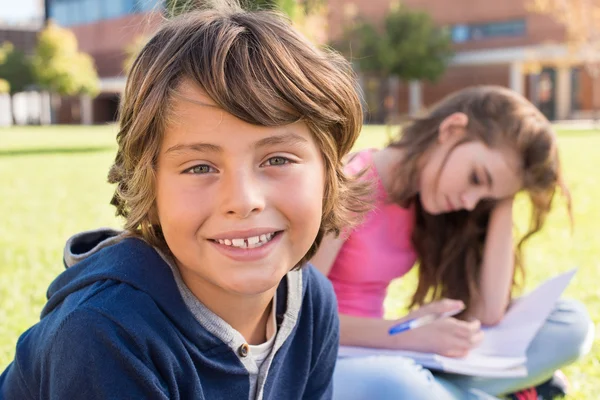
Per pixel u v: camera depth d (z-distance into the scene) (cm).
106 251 142
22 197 793
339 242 223
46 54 3450
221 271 130
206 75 123
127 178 137
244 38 129
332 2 3238
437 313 228
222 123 123
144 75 130
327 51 152
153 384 128
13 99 3859
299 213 131
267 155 128
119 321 127
